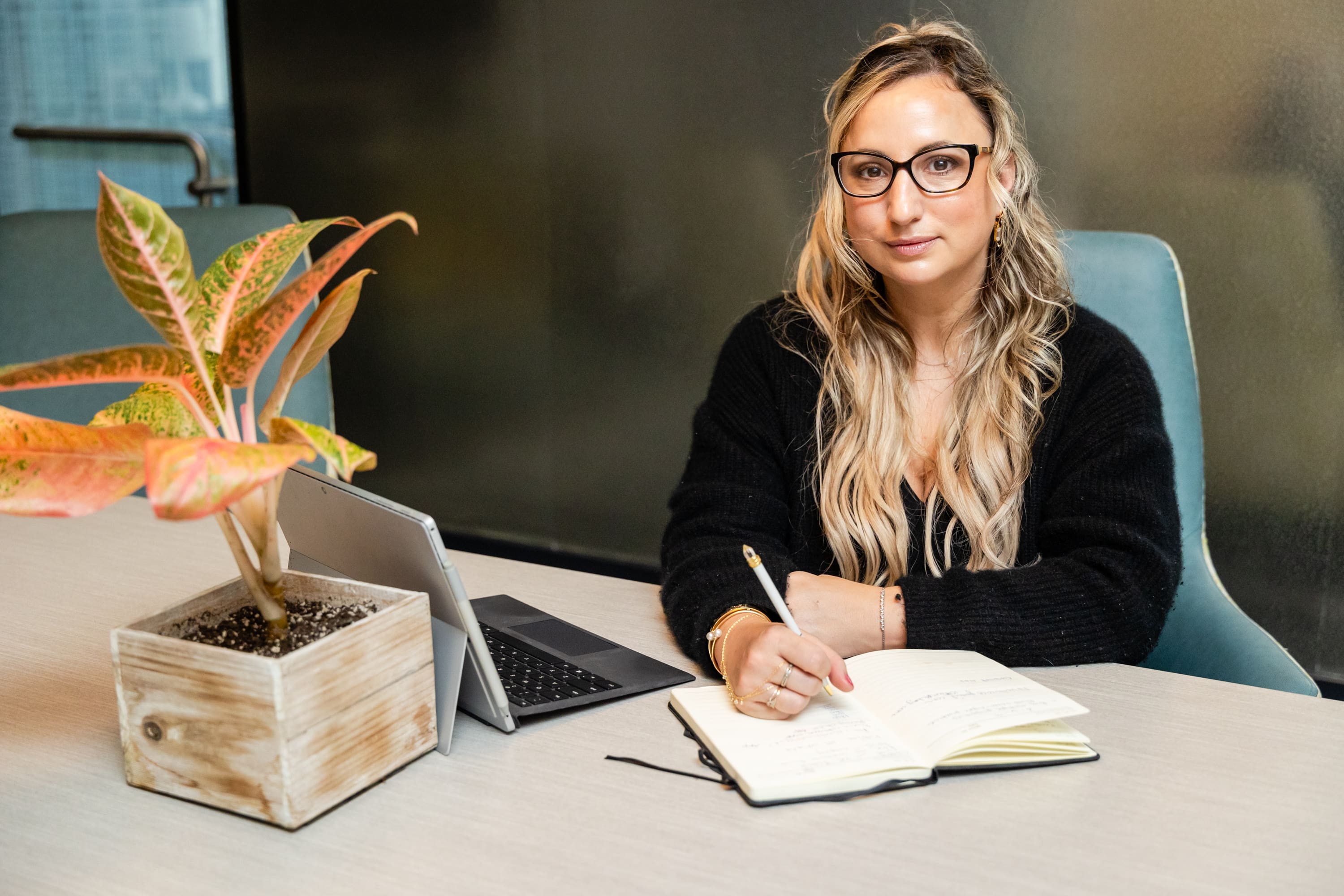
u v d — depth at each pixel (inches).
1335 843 28.8
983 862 28.1
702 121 104.6
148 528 57.1
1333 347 85.3
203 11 121.6
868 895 26.8
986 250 50.9
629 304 111.9
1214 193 87.3
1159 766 32.9
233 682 29.5
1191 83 86.3
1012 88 92.4
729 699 37.0
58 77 126.0
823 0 97.4
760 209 103.8
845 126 48.1
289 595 34.7
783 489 54.2
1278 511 89.7
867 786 31.5
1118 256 58.1
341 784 31.2
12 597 47.9
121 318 72.4
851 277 52.2
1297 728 35.3
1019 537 50.6
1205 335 89.7
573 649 41.7
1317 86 82.0
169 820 30.6
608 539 118.5
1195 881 27.2
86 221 73.7
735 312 107.0
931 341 52.6
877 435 52.2
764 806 30.9
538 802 31.3
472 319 119.7
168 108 124.3
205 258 71.7
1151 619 43.1
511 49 111.1
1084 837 29.2
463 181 116.5
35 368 25.9
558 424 118.2
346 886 27.5
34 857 29.0
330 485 36.1
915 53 47.4
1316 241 84.4
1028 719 33.0
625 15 105.5
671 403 112.0
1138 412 48.3
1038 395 50.5
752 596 41.7
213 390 30.1
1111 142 90.0
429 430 125.0
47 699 38.4
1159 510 45.6
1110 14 87.7
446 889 27.3
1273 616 91.4
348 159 120.7
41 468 27.5
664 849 28.9
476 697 35.7
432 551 32.9
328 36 118.1
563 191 112.1
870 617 41.8
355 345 126.6
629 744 34.8
